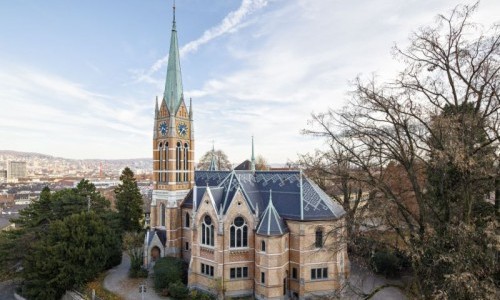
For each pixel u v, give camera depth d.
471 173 21.80
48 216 61.91
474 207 26.56
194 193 48.16
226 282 41.97
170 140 55.44
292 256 42.44
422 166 28.33
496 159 20.97
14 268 58.34
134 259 52.44
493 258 20.00
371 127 28.61
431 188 27.75
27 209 66.62
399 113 25.95
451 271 20.39
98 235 53.72
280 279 40.19
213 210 43.22
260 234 40.66
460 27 23.95
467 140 21.97
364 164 30.88
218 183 58.59
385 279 45.41
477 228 21.19
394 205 27.55
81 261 49.91
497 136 21.66
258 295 41.09
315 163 46.12
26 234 58.00
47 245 50.12
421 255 23.08
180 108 57.28
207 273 44.25
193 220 45.88
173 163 55.41
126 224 77.56
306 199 44.06
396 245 28.14
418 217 29.09
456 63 24.38
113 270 55.47
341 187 53.09
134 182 80.44
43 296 48.84
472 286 18.05
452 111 24.36
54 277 48.66
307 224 41.75
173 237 54.69
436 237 21.88
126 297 43.62
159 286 45.59
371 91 27.86
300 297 40.72
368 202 30.14
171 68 57.91
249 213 42.91
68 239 50.97
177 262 49.12
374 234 28.22
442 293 18.06
